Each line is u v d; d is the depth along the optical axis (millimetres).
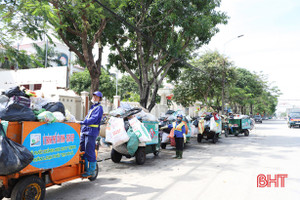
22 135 3371
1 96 3543
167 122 10961
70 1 8922
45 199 4246
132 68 16578
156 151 8914
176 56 13055
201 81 21969
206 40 14766
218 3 13531
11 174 3180
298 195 4562
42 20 7242
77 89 27391
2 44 7293
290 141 13750
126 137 6469
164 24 13391
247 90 36406
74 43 12273
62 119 4016
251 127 18094
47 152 3785
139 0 12477
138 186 5086
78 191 4723
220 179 5648
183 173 6238
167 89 24062
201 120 12844
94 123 4879
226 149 10664
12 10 6871
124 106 7266
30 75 16875
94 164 4965
